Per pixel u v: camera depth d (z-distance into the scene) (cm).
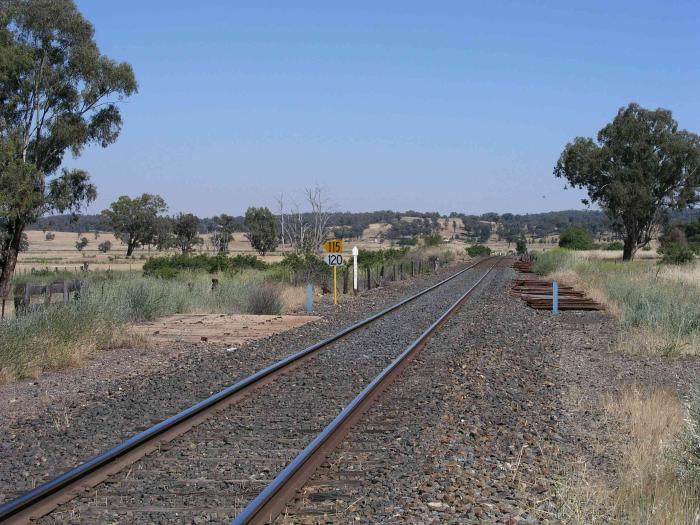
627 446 909
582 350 1820
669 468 777
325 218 5947
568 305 2920
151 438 919
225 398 1162
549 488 745
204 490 743
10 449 920
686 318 1989
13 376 1424
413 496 721
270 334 2134
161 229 13562
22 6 4553
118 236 13500
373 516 666
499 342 1867
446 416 1048
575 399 1202
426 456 856
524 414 1085
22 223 4531
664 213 8425
